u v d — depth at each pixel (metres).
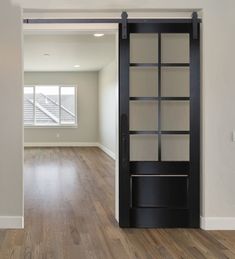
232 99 4.11
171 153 4.24
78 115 13.38
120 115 4.14
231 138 4.12
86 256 3.39
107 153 11.41
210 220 4.13
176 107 4.25
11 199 4.11
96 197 5.69
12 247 3.60
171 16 4.18
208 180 4.12
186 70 4.23
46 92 13.30
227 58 4.10
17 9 4.01
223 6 4.08
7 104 4.05
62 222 4.41
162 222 4.20
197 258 3.35
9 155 4.08
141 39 4.20
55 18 4.12
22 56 4.05
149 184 4.20
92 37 6.84
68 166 8.91
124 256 3.39
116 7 4.04
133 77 4.21
